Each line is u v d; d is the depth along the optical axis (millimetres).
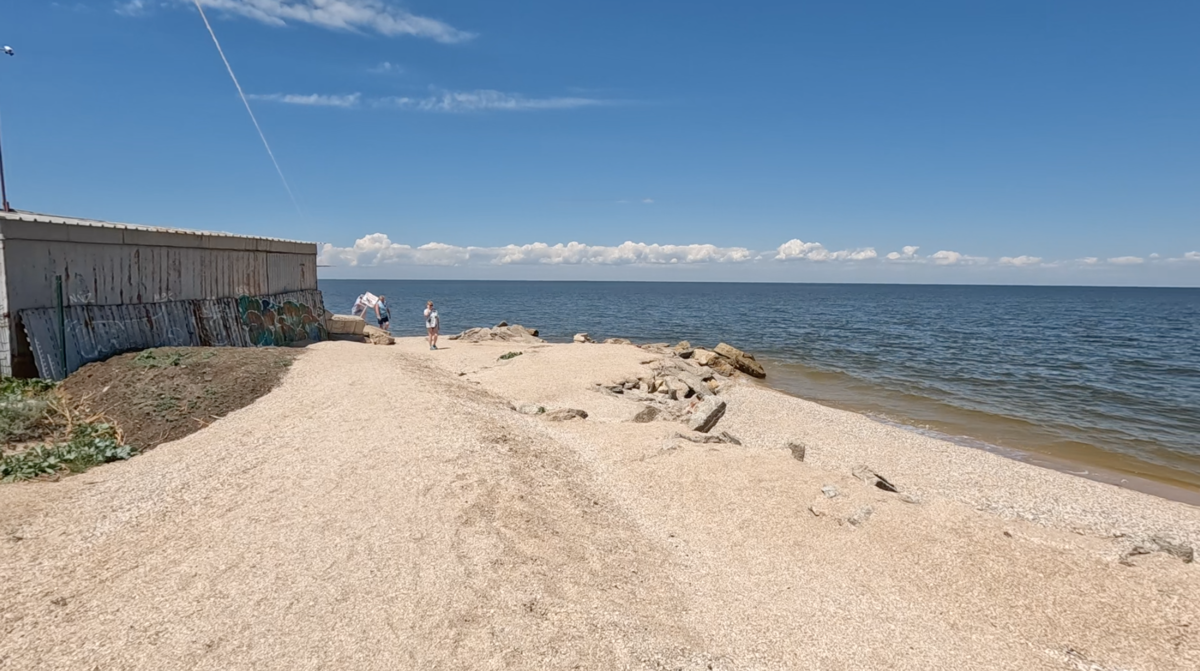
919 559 6980
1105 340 43750
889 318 65188
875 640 5617
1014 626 5906
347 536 6062
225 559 5500
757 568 6969
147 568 5305
